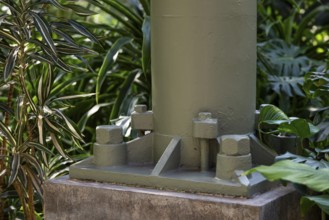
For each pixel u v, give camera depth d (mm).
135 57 3805
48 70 2809
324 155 2617
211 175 2350
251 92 2512
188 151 2449
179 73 2434
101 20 5578
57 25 2736
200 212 2191
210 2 2385
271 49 4098
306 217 2455
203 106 2426
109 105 3686
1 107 2881
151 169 2449
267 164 2492
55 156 3201
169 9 2426
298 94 3666
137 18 3730
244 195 2199
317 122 2812
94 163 2520
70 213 2436
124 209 2328
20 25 2672
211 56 2404
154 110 2543
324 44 4164
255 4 2504
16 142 2773
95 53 2754
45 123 2787
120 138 2521
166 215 2252
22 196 2881
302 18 4578
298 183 2146
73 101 3811
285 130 2539
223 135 2377
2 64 2795
